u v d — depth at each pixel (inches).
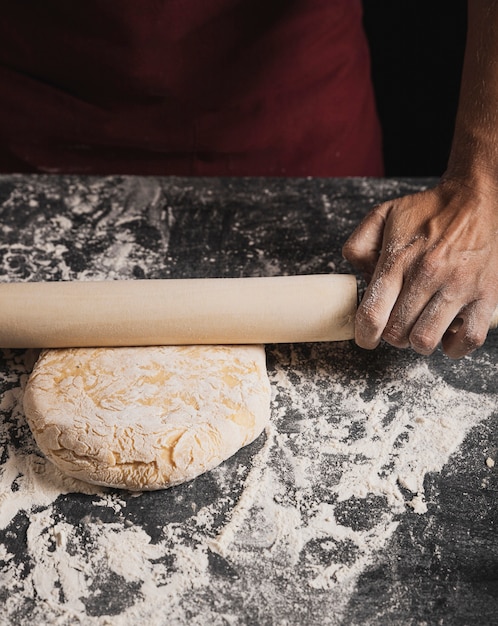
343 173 81.2
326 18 71.3
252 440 48.3
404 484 46.7
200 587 42.3
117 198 66.1
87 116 71.3
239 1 66.4
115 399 47.8
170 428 46.1
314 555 43.5
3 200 65.6
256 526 44.8
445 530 44.6
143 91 69.7
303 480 46.9
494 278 50.1
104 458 45.4
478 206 51.8
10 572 43.1
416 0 111.9
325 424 49.9
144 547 44.0
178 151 73.9
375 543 44.1
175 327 51.0
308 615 41.3
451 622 41.1
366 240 53.8
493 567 43.2
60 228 63.3
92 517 45.5
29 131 72.5
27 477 47.4
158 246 61.9
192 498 46.3
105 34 66.5
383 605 41.7
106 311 50.8
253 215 64.7
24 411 49.1
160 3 64.7
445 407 50.8
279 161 76.7
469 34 54.4
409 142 115.7
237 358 51.1
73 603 41.8
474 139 53.3
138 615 41.3
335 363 53.6
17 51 68.6
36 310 51.1
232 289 51.9
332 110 76.3
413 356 53.9
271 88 71.7
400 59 115.4
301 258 61.1
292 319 51.3
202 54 68.4
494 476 47.2
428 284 49.2
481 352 54.2
